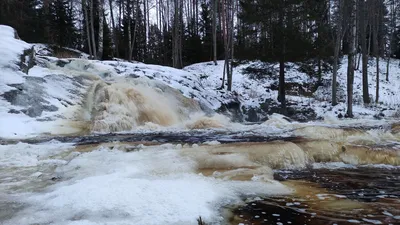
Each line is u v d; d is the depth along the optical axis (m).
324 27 21.56
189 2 41.47
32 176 3.83
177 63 26.38
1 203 2.86
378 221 2.51
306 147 5.12
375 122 10.79
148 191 3.04
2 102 8.35
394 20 34.81
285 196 3.15
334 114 16.05
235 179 3.66
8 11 23.56
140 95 11.06
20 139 6.95
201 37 33.66
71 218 2.48
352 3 18.98
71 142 6.47
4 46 10.54
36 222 2.43
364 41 20.52
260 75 23.94
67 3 30.98
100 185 3.21
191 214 2.56
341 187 3.50
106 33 24.11
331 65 26.70
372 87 25.36
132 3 32.94
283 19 16.80
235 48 18.77
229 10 26.94
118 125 9.16
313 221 2.52
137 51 32.38
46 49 19.52
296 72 25.72
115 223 2.35
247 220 2.54
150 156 4.66
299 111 16.78
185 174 3.82
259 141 6.04
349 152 5.02
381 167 4.60
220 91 17.86
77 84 11.16
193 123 10.59
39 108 8.91
